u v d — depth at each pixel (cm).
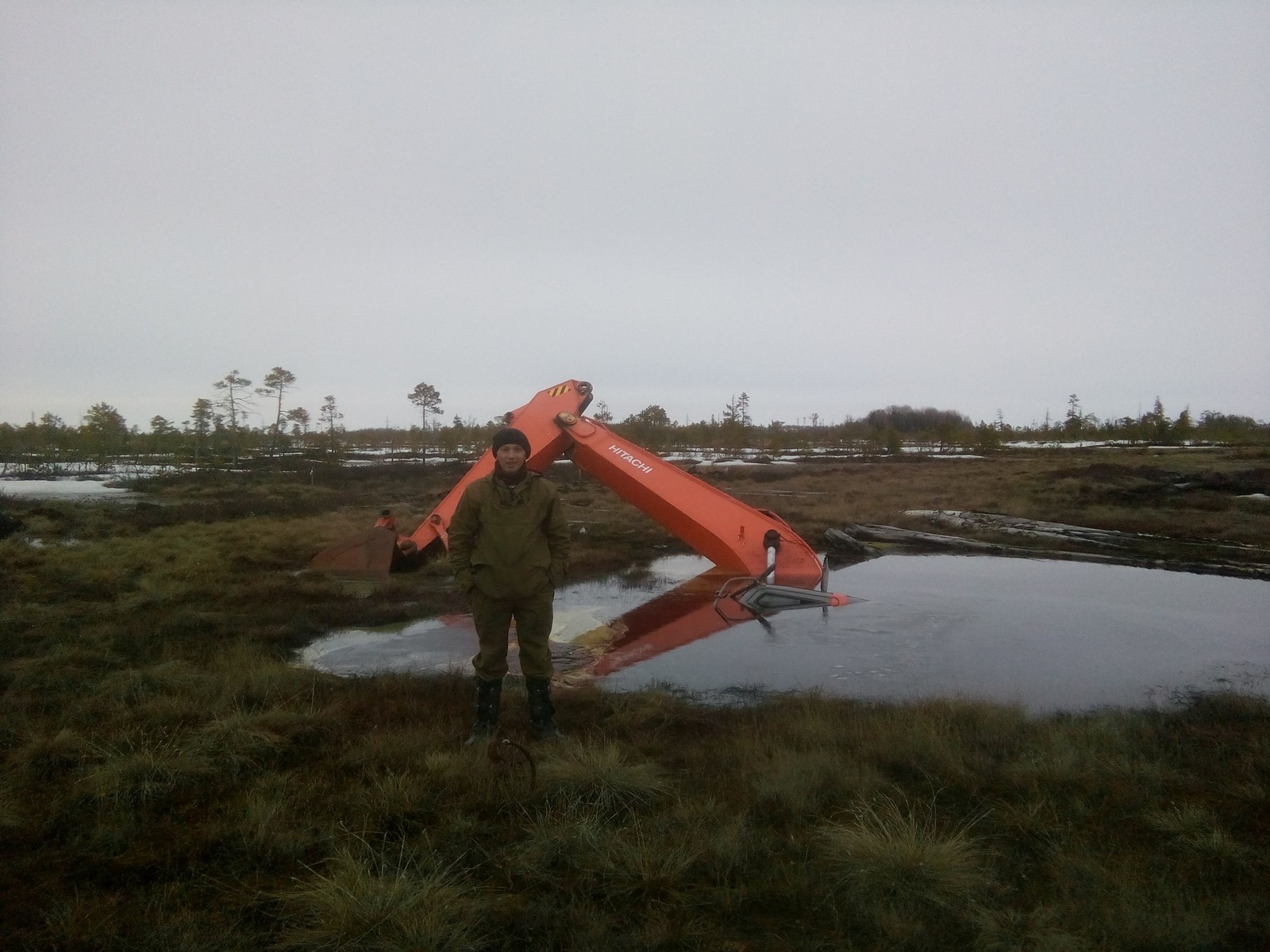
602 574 1159
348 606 905
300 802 388
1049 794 397
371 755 443
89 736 467
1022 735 481
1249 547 1418
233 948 276
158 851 347
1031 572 1193
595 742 471
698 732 507
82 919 295
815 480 2906
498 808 381
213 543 1373
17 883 322
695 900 310
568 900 310
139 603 882
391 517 1113
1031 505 2002
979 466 3706
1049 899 306
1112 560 1293
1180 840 347
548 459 1153
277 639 754
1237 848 335
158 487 2827
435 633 805
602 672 667
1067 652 731
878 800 388
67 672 605
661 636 795
